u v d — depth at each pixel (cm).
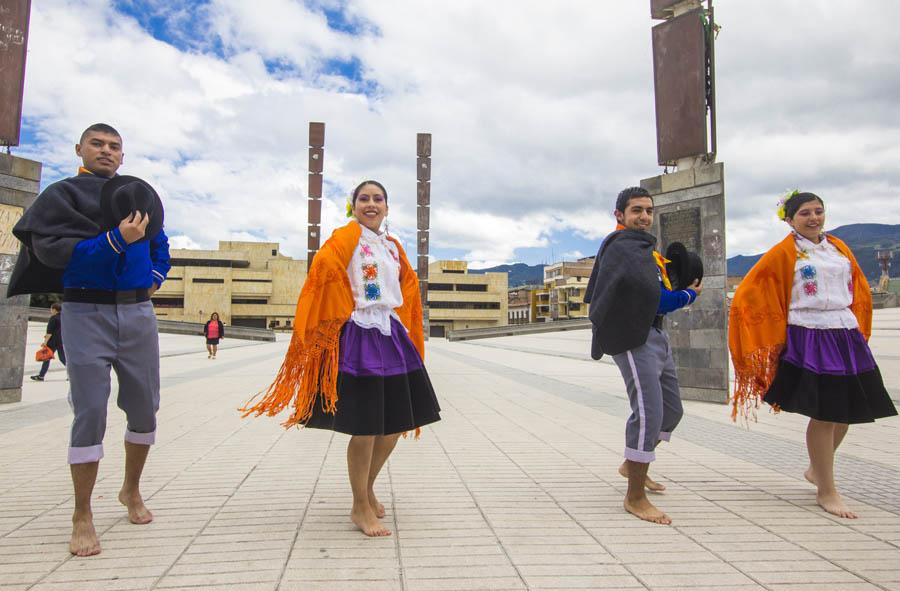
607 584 237
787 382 361
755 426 650
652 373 334
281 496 365
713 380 862
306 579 239
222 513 329
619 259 335
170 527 305
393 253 334
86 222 287
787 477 424
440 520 320
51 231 282
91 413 277
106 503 349
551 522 317
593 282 358
